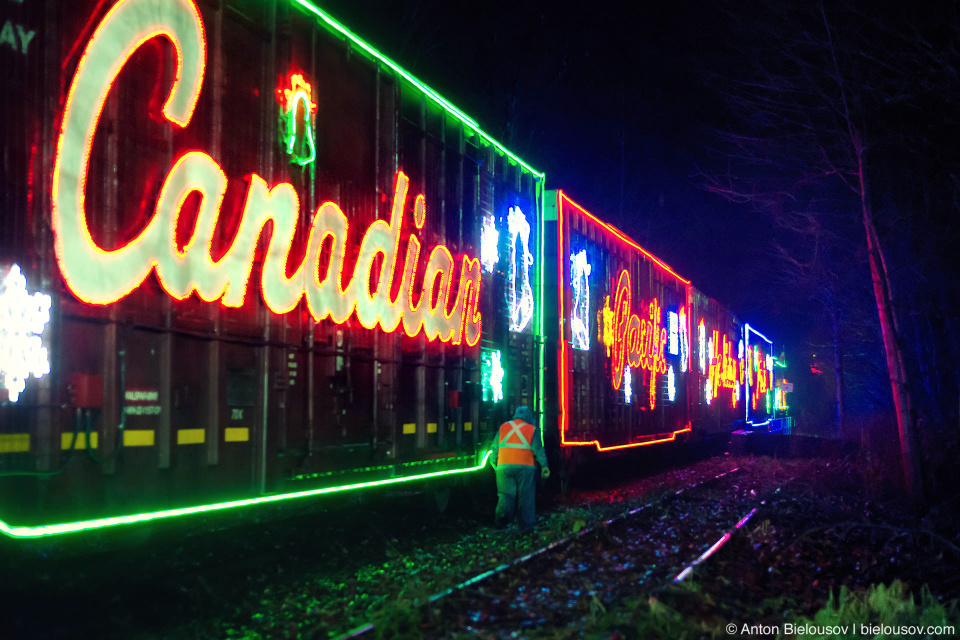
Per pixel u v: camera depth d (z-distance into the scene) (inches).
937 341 1128.2
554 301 553.0
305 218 296.7
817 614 271.1
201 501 247.4
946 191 864.9
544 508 498.3
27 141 197.0
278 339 280.7
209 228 248.5
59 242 201.5
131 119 224.8
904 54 642.8
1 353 188.2
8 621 202.4
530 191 540.7
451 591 249.1
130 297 223.3
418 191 386.6
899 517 497.0
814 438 1104.8
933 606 295.1
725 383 1197.7
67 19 207.8
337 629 225.6
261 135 277.0
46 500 200.8
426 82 394.6
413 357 378.0
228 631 224.2
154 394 231.6
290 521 372.2
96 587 238.1
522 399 510.9
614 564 323.0
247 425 268.4
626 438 693.9
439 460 397.4
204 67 248.2
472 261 442.0
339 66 327.0
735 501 549.0
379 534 366.3
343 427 319.0
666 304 849.5
